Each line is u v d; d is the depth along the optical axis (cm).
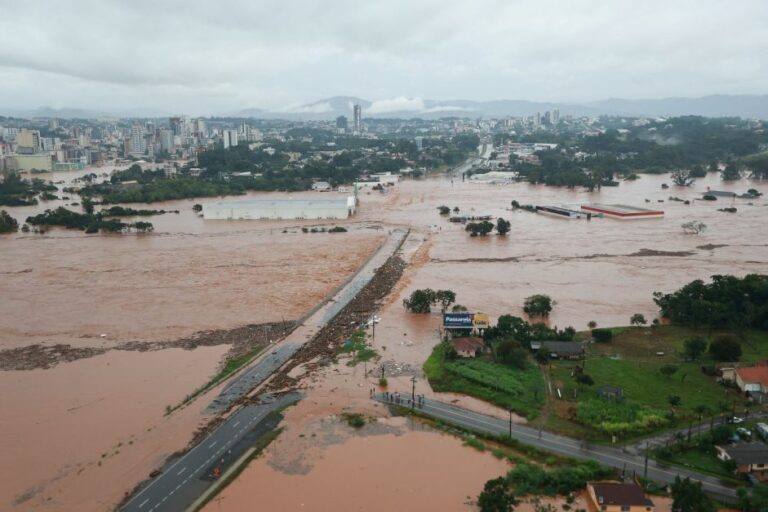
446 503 6831
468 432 8362
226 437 8319
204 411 9100
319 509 6731
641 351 11288
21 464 7788
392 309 13938
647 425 8350
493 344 11362
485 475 7381
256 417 8881
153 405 9344
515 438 8119
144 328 12862
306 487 7138
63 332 12656
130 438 8362
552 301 14112
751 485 6994
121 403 9438
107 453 8000
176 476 7425
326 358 11112
